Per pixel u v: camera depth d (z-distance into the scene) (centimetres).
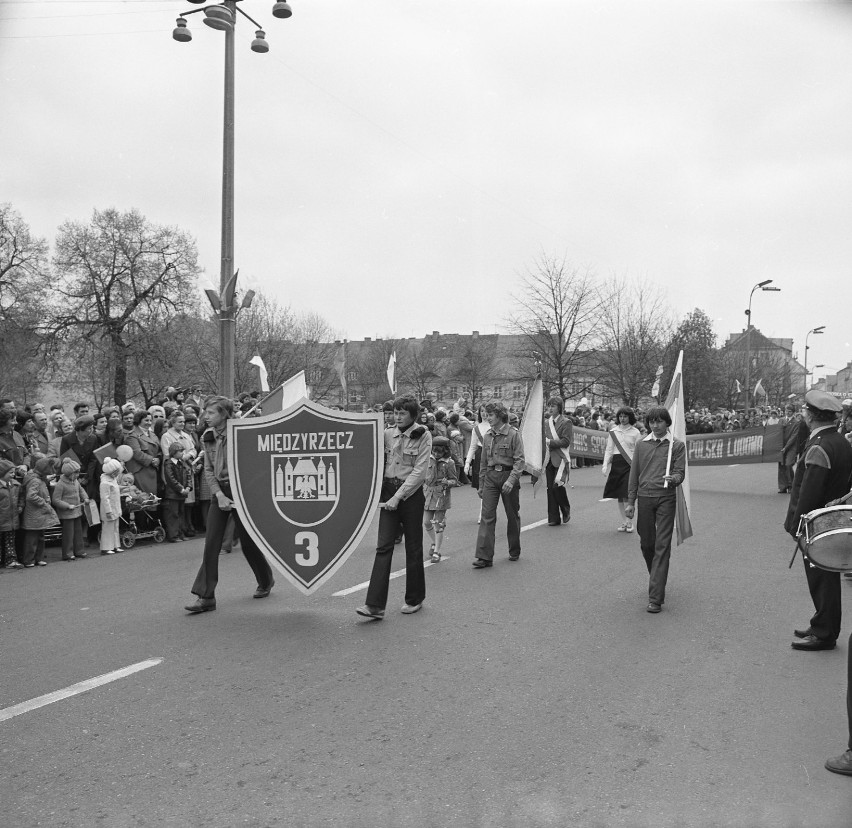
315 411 689
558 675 533
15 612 712
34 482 958
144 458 1123
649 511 715
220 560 981
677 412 775
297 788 376
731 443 1988
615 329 3522
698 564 920
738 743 424
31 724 453
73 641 615
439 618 679
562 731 441
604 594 770
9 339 3866
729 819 345
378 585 675
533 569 891
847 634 636
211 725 450
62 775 391
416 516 692
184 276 4272
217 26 1418
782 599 749
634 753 412
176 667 550
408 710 471
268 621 671
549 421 1230
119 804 362
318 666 551
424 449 686
